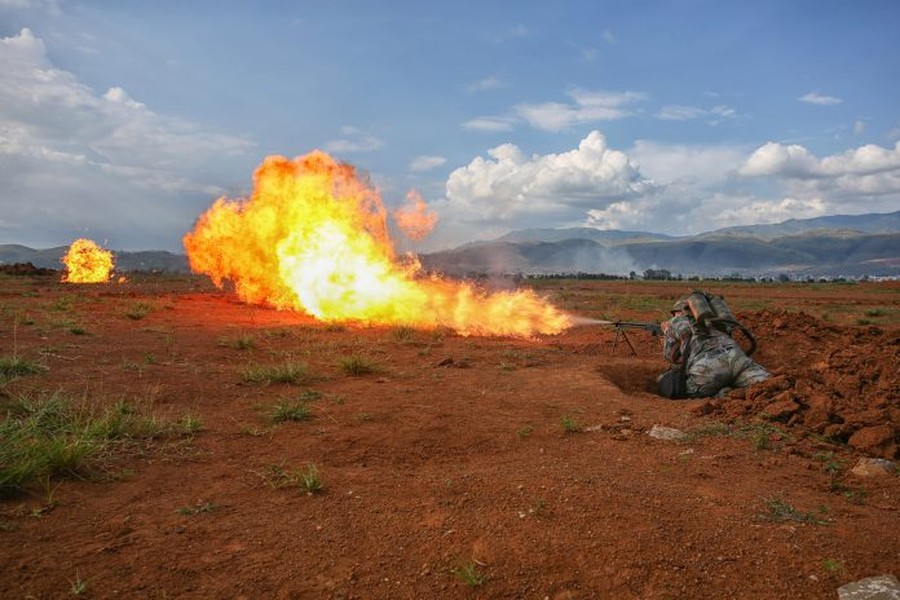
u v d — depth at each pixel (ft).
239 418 20.39
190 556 11.09
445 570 10.93
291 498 13.84
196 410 20.99
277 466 15.74
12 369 23.91
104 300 59.26
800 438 18.80
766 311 40.68
